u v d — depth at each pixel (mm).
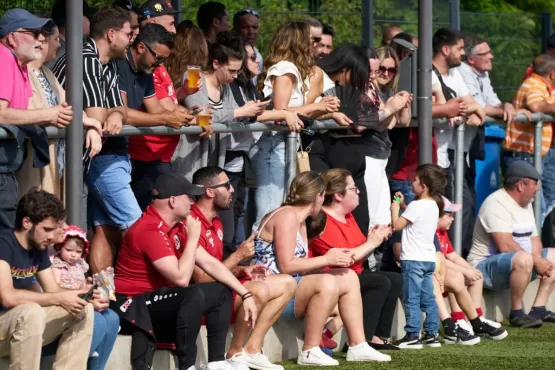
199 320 24953
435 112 34875
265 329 27250
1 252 21812
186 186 25406
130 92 27547
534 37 51281
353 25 46438
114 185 26266
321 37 36375
